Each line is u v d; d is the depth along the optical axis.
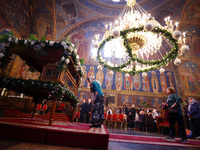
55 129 1.79
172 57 4.66
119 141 2.66
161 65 5.05
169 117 3.76
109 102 12.34
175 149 2.36
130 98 12.70
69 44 2.96
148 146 2.42
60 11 13.30
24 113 6.68
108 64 5.77
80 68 4.23
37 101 4.20
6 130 1.76
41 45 2.94
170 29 4.34
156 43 5.81
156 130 8.14
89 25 15.36
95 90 2.94
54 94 2.60
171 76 13.44
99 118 2.81
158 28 4.11
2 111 6.31
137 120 8.77
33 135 1.75
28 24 12.87
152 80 13.38
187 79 12.73
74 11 13.90
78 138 1.74
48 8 12.85
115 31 3.92
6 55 3.16
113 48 6.70
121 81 13.40
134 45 4.98
